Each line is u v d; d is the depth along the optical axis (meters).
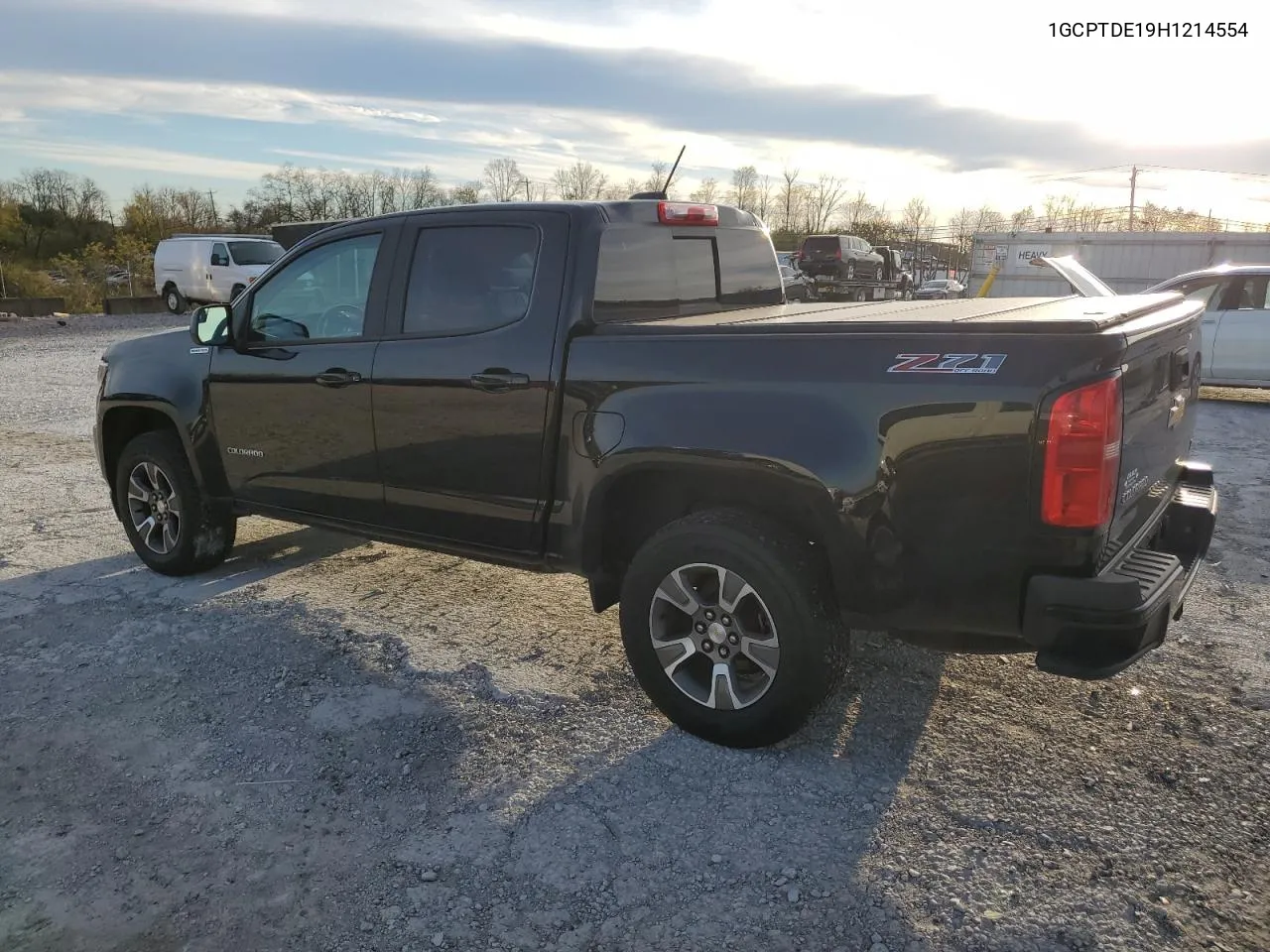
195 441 4.67
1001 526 2.66
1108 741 3.26
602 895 2.54
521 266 3.56
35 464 7.95
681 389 3.11
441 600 4.68
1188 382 3.51
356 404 3.99
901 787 3.01
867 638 4.12
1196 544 3.40
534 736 3.36
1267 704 3.49
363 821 2.88
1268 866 2.61
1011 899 2.49
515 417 3.52
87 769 3.18
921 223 77.81
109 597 4.75
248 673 3.86
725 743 3.24
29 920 2.46
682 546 3.14
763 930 2.41
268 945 2.38
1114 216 56.31
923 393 2.71
